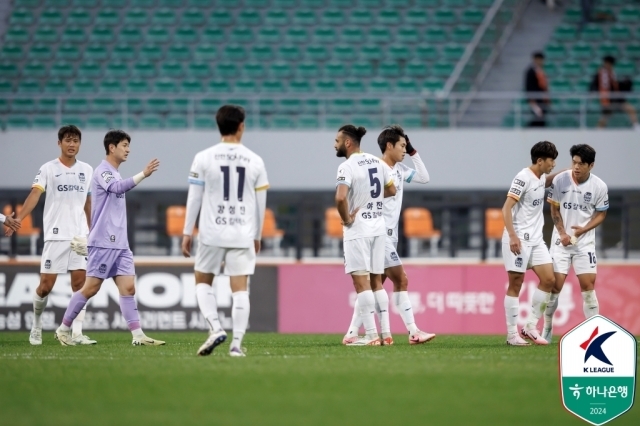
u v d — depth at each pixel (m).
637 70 84.62
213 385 24.16
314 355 31.06
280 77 85.00
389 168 35.34
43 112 80.88
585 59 85.69
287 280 54.06
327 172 71.94
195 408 21.08
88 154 71.44
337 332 53.69
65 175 37.56
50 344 38.56
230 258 28.72
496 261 55.84
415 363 28.45
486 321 54.12
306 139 72.12
